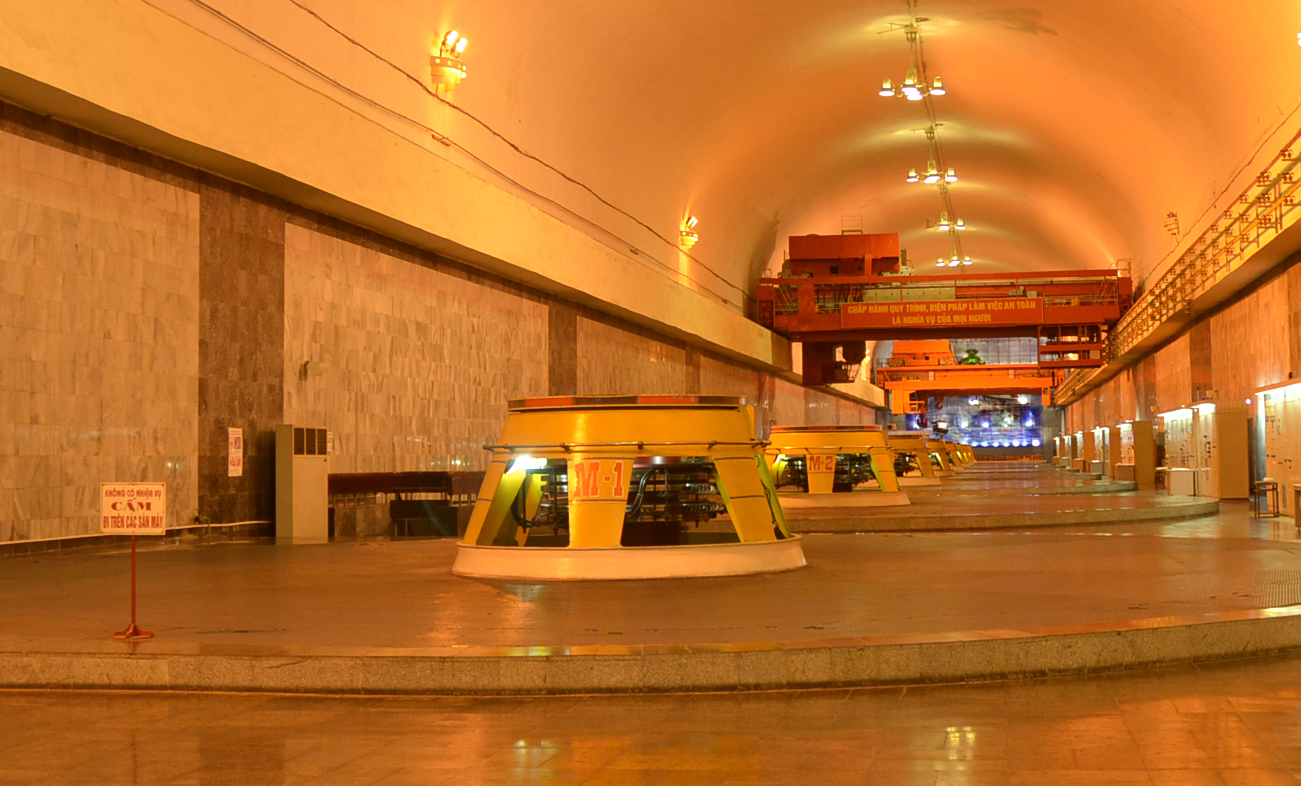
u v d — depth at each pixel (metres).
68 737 5.54
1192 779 4.57
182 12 15.42
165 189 16.00
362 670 6.47
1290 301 24.83
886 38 33.16
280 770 4.93
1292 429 23.19
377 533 20.23
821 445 25.38
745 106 34.97
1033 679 6.71
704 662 6.45
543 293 28.91
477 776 4.81
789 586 9.81
